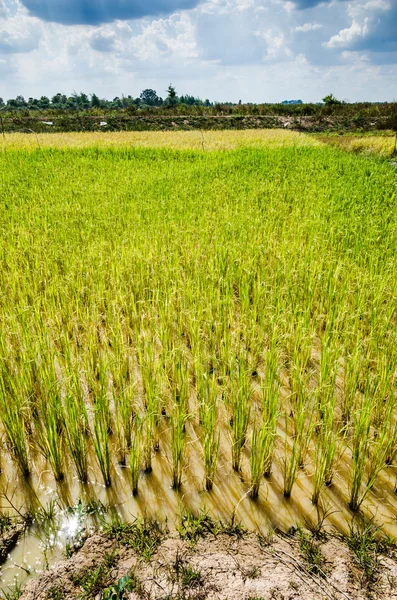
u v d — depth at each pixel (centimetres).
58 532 280
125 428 342
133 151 2030
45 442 326
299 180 1338
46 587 236
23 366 384
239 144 2489
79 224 842
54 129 4153
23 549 269
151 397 350
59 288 545
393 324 490
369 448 344
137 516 293
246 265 634
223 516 293
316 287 557
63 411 337
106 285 591
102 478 324
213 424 323
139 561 252
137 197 1087
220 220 872
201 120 4744
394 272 592
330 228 777
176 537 274
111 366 411
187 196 1116
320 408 347
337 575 240
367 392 343
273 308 515
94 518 291
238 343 461
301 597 225
